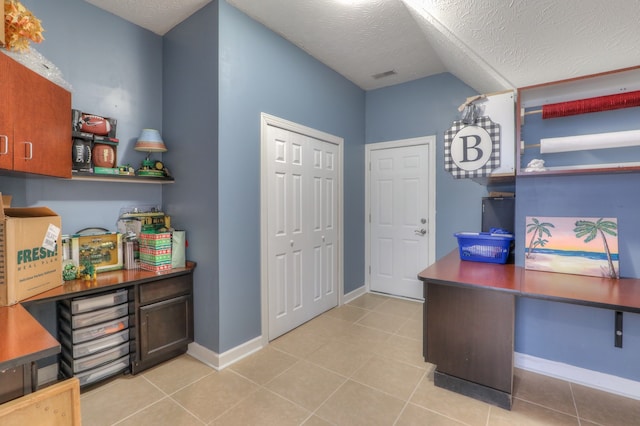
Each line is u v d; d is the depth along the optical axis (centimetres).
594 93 199
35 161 163
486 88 284
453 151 210
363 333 291
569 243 202
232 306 239
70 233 225
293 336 284
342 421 174
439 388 204
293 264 300
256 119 255
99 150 225
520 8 153
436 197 365
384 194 402
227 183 233
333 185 354
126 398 193
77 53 226
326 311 346
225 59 229
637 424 170
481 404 188
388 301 380
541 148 195
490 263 229
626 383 194
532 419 174
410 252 385
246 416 178
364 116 410
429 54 311
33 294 170
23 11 148
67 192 224
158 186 275
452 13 184
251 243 253
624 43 162
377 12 241
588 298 151
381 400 192
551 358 216
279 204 283
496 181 267
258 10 240
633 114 192
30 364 104
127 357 217
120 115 249
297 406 187
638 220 188
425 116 369
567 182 204
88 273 209
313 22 256
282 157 285
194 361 240
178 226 261
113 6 234
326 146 342
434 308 203
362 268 410
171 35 264
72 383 105
